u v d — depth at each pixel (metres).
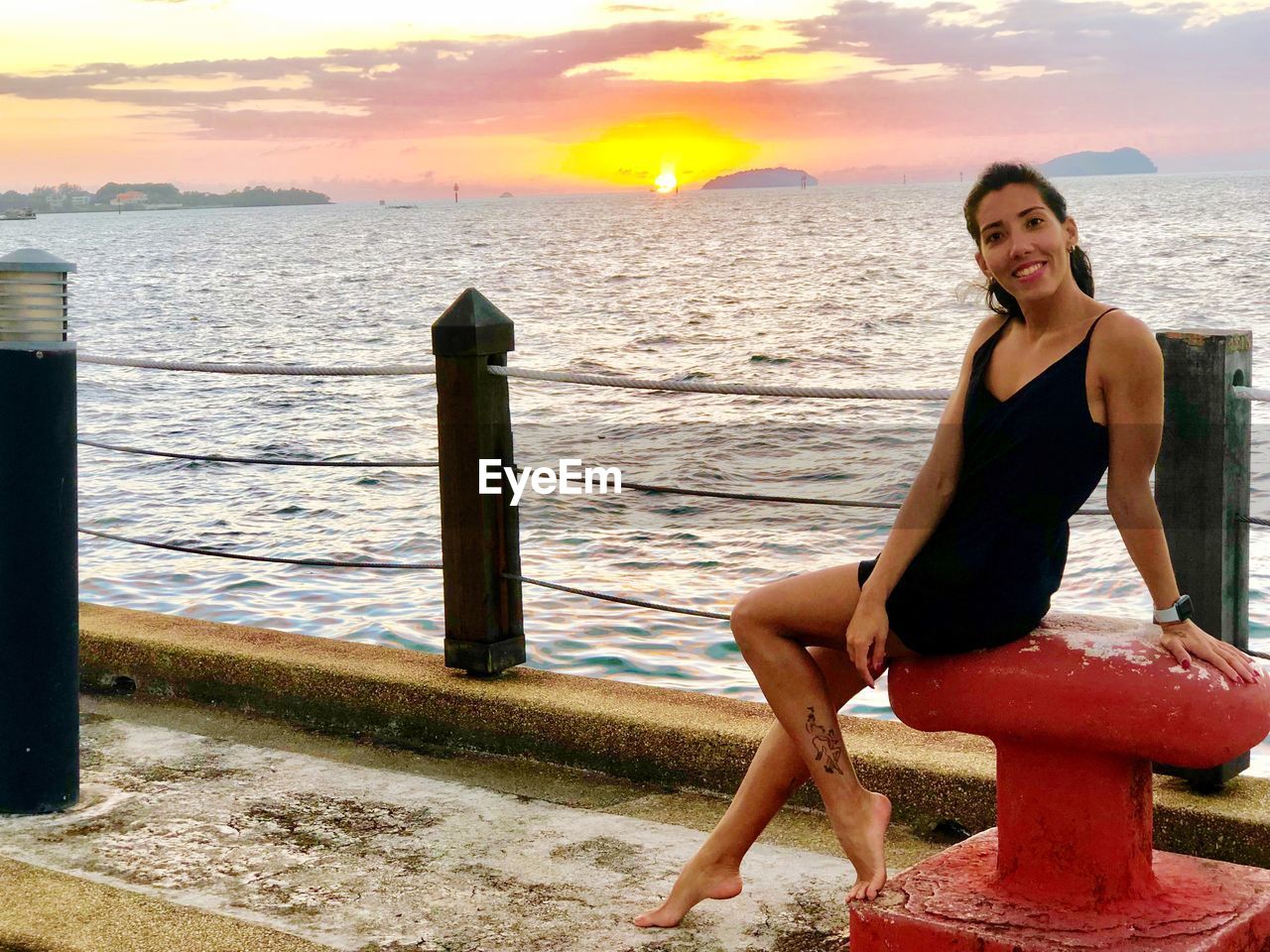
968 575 2.29
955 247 78.50
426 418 18.53
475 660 4.21
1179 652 2.21
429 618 7.34
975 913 2.32
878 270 57.62
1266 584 7.44
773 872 3.12
